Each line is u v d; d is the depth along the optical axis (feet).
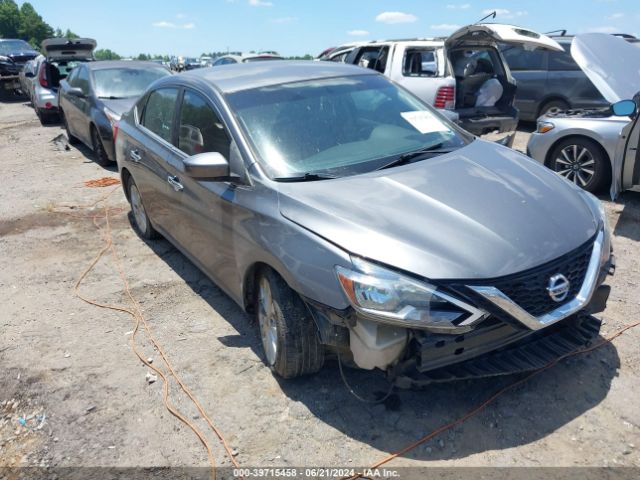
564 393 9.85
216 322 13.11
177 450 9.23
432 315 8.10
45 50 43.16
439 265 8.25
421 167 10.75
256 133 11.29
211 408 10.11
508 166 11.14
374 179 10.18
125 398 10.61
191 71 15.01
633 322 12.01
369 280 8.25
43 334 13.10
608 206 19.86
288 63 14.61
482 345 8.73
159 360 11.73
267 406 10.02
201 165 10.67
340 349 9.32
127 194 19.22
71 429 9.91
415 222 8.89
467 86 26.61
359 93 13.00
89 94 29.89
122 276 16.03
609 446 8.64
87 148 34.65
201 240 12.89
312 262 8.91
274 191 10.09
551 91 34.68
